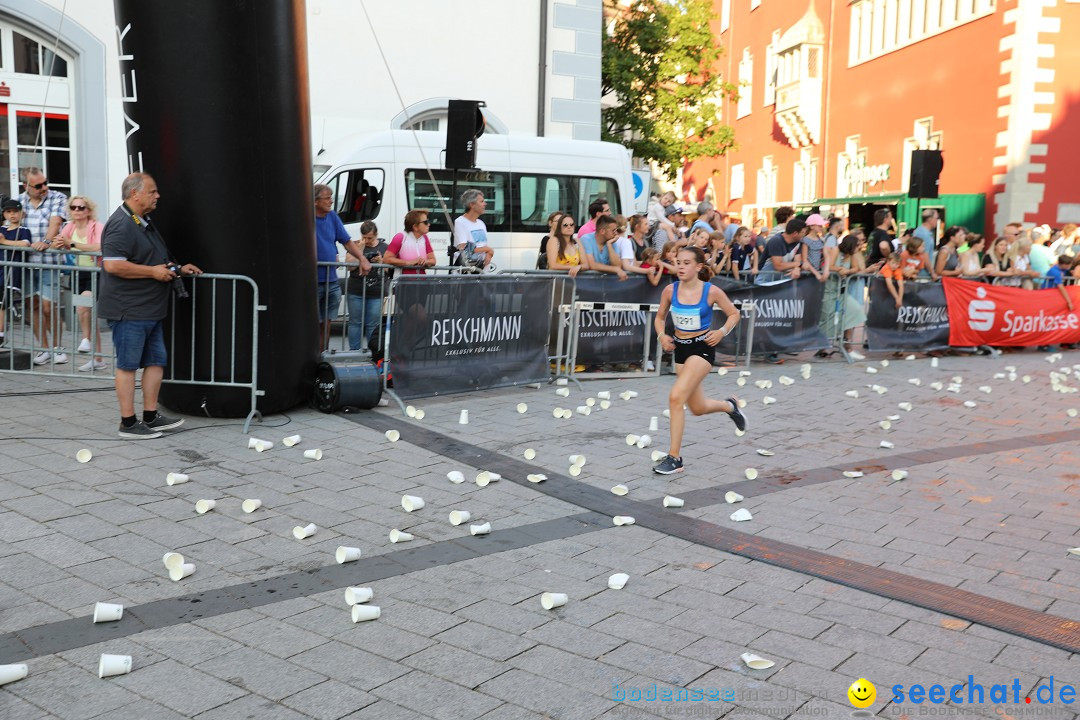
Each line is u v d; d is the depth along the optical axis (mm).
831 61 26734
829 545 4641
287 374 6977
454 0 14750
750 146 33188
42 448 5832
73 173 12500
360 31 14031
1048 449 6844
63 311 8430
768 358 10875
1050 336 12836
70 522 4570
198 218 6527
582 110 16062
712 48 23141
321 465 5773
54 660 3211
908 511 5238
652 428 7035
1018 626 3719
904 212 21656
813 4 27719
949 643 3549
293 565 4172
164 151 6461
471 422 7117
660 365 9578
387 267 8188
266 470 5609
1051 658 3443
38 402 7152
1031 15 18578
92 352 7258
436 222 12000
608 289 9109
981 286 12195
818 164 27688
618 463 6102
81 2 12102
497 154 12344
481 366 8023
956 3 21031
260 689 3070
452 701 3033
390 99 14383
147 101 6426
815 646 3500
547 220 12703
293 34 6629
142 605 3693
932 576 4246
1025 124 18891
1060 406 8625
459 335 7801
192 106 6375
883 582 4156
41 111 12211
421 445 6348
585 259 9258
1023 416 8109
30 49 12062
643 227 10680
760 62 32188
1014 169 19047
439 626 3598
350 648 3389
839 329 11164
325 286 8438
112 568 4043
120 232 5902
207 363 6695
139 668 3184
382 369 7676
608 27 22953
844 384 9531
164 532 4504
